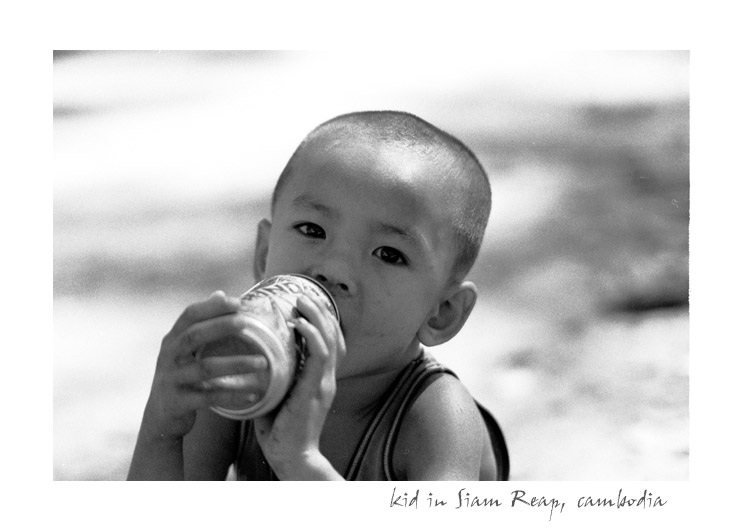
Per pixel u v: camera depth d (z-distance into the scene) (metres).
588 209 4.41
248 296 1.56
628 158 4.75
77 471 3.06
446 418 1.83
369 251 1.79
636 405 3.36
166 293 3.98
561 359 3.64
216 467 1.96
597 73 5.33
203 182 4.57
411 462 1.83
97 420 3.33
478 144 4.85
